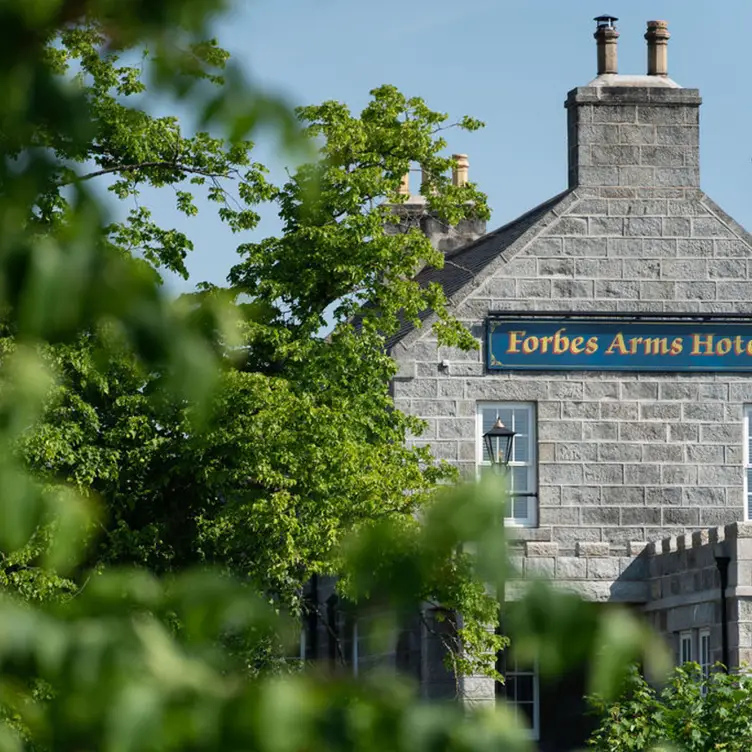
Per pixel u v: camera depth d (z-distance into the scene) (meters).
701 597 42.53
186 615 3.39
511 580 3.26
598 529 47.44
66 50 23.53
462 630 36.50
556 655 3.19
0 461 3.29
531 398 47.44
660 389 47.97
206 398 3.34
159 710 3.01
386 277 42.03
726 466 47.97
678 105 48.56
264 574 36.00
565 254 47.97
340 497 36.34
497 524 3.27
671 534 47.53
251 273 40.59
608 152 48.41
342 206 40.75
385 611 3.35
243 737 3.03
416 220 58.66
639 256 48.19
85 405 34.69
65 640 3.15
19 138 3.16
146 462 36.56
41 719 3.12
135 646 3.14
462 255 55.03
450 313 47.47
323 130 41.06
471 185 43.94
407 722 3.13
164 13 3.22
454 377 47.22
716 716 25.28
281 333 39.47
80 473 35.50
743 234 48.47
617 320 47.88
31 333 3.14
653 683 33.62
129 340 3.26
